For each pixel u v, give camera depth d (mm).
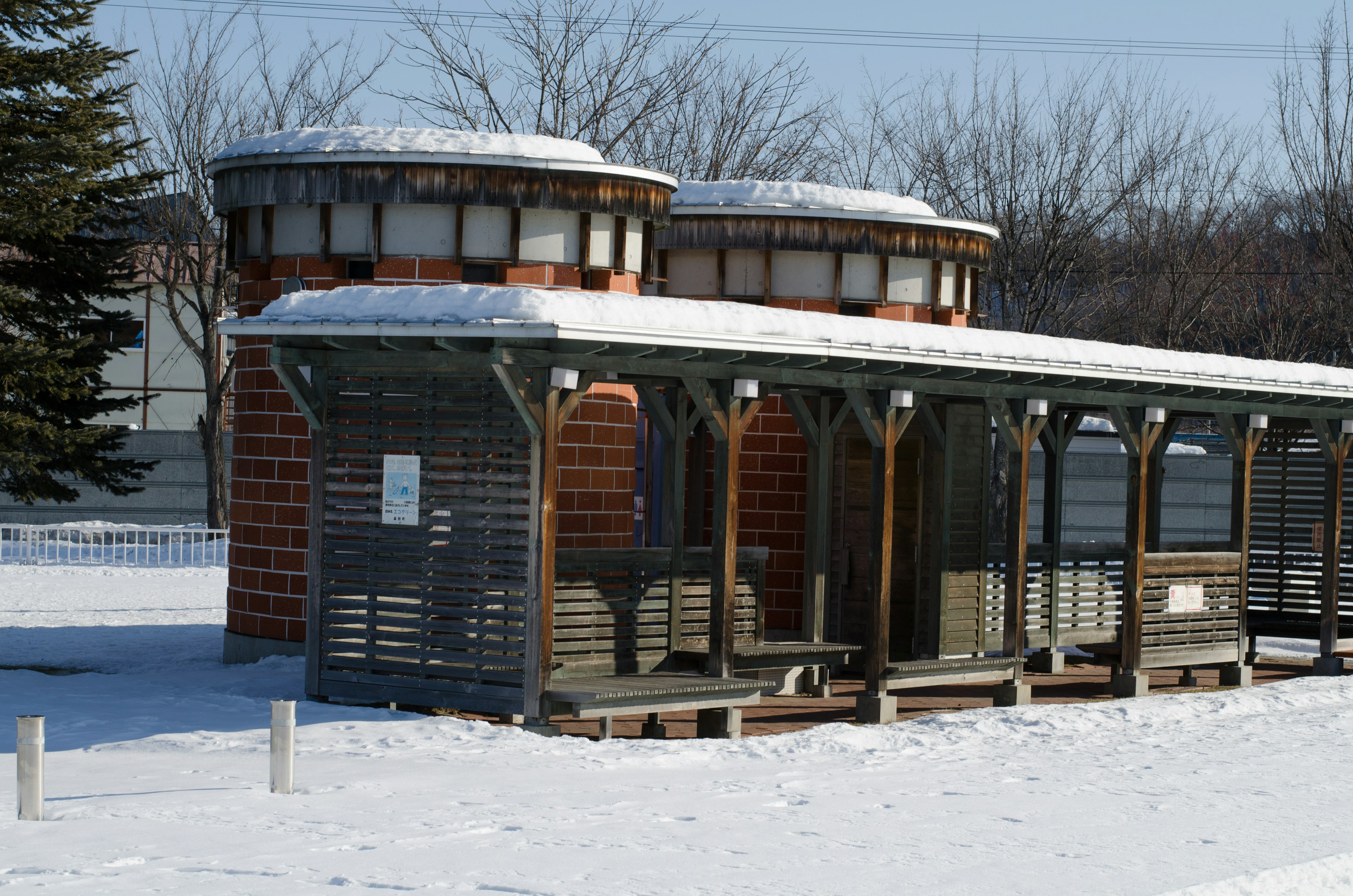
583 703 10914
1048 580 16875
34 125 18375
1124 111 32031
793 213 18016
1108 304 32344
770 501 17203
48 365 18156
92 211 19453
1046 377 13547
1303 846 8172
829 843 7887
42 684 13836
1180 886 7184
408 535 11578
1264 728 12688
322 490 11930
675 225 18266
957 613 16219
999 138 31547
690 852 7547
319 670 12008
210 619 21250
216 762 9891
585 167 15188
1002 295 31469
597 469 15000
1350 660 18531
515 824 8031
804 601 15312
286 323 10789
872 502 12820
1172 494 33000
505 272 15219
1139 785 9984
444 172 14930
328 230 15125
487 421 11273
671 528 13383
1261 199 33312
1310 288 32469
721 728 11883
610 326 10273
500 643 11219
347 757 10039
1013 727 12391
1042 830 8422
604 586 12789
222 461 32156
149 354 38562
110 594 24656
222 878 6727
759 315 11344
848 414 16594
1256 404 16062
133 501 35625
